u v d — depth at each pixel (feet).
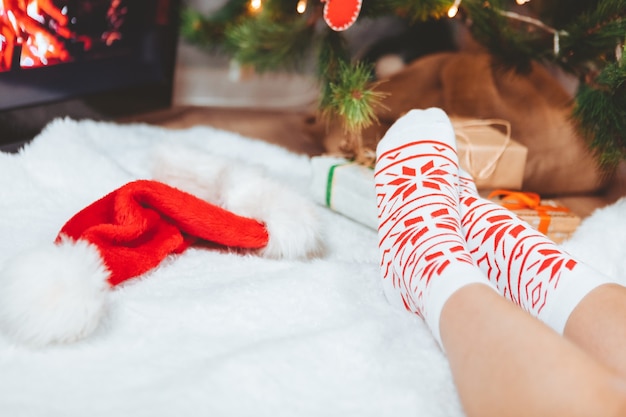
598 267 3.18
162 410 1.86
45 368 2.07
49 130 3.91
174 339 2.29
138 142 4.46
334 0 3.44
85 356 2.16
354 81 3.52
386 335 2.38
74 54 4.61
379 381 2.10
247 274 2.88
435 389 2.07
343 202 3.74
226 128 5.24
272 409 1.92
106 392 1.95
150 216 2.93
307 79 5.82
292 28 3.84
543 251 2.44
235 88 6.07
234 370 2.04
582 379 1.57
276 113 5.71
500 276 2.58
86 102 4.80
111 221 2.92
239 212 3.14
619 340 2.02
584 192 4.51
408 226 2.64
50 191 3.54
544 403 1.57
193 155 3.51
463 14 4.07
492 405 1.69
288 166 4.41
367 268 2.95
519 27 4.16
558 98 4.71
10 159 3.63
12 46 4.12
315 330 2.42
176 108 5.58
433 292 2.17
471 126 4.09
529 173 4.39
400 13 3.87
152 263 2.79
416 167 3.05
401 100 5.05
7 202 3.39
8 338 2.18
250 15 4.13
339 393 2.03
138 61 5.16
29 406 1.86
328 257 3.24
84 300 2.16
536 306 2.34
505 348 1.76
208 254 3.06
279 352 2.17
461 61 5.18
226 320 2.44
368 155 3.94
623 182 4.59
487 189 3.92
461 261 2.24
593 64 3.78
